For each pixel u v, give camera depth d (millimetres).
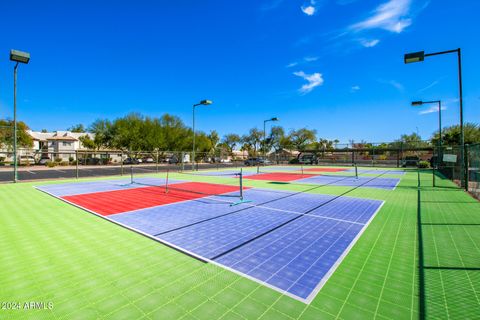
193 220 6996
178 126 59719
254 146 82938
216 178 19719
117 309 2973
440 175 21672
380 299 3162
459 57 11867
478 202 9422
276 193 11898
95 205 9062
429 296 3229
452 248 4867
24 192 12156
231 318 2793
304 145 70938
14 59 13914
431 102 22062
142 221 6895
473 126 42219
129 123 51438
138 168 34938
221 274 3840
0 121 45906
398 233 5809
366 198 10461
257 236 5629
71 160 44844
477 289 3398
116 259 4395
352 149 39250
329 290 3375
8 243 5188
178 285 3516
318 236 5621
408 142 35438
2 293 3330
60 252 4711
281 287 3455
